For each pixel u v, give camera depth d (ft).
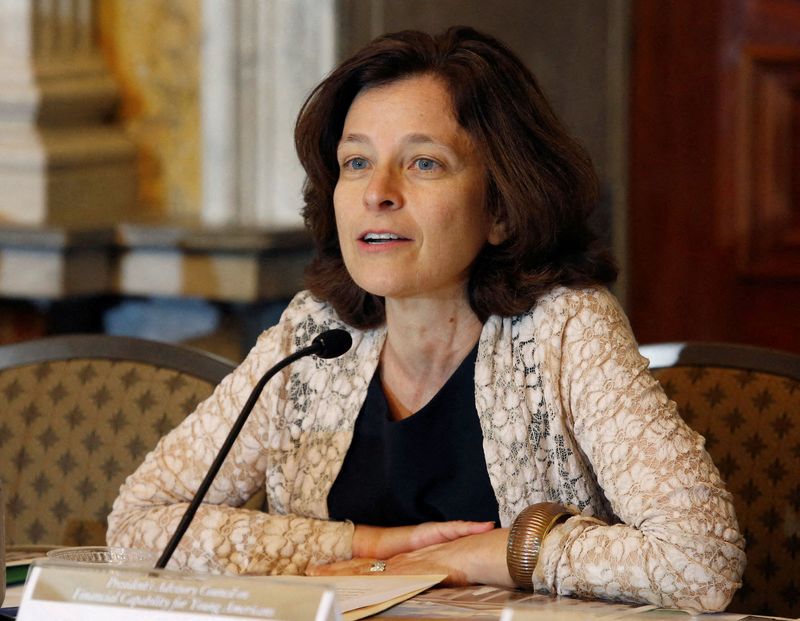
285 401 20.99
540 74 42.96
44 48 40.16
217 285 39.27
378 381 20.51
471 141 19.13
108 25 41.93
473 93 19.03
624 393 18.80
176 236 39.09
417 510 19.88
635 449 18.26
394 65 19.35
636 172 44.14
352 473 20.36
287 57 39.93
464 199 19.02
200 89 41.16
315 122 20.22
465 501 19.66
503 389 19.67
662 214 44.09
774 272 43.32
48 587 13.46
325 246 21.16
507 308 19.76
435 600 16.33
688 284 44.11
